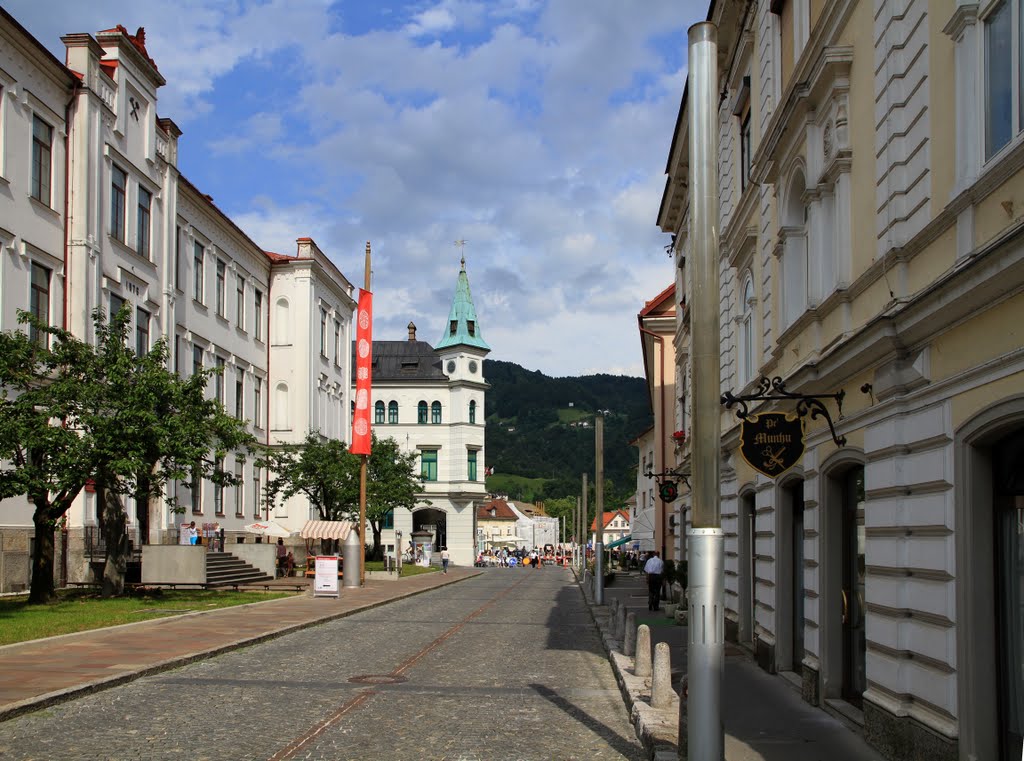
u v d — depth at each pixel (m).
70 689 11.73
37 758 8.73
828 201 12.00
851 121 10.92
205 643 16.98
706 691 6.67
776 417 11.09
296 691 12.69
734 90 19.22
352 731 10.18
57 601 23.69
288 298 51.41
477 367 81.75
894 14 9.37
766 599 15.32
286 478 45.78
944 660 7.91
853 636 11.28
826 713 11.30
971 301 7.40
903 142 9.24
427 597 34.31
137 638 17.59
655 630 21.69
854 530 11.36
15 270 26.45
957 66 7.90
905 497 8.95
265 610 24.66
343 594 32.47
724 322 19.73
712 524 6.75
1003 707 7.43
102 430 22.95
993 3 7.47
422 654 17.03
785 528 14.53
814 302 12.09
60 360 23.83
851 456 10.55
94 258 29.91
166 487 36.03
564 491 171.75
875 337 9.23
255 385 48.78
